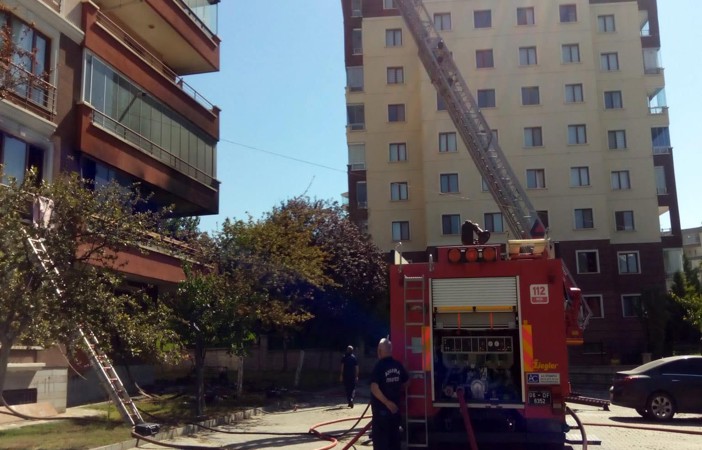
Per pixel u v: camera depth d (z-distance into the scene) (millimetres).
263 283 20469
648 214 47281
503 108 47438
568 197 46375
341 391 26266
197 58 27688
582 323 12789
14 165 16594
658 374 16297
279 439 13016
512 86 47625
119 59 21141
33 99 17297
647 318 42719
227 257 19641
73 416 15000
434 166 47062
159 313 12734
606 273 45500
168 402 17859
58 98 18203
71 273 10562
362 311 32969
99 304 10805
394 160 48938
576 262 45719
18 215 10156
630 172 47875
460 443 9336
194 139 26219
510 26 48250
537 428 9062
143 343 12172
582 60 47562
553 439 9016
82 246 12094
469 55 48062
